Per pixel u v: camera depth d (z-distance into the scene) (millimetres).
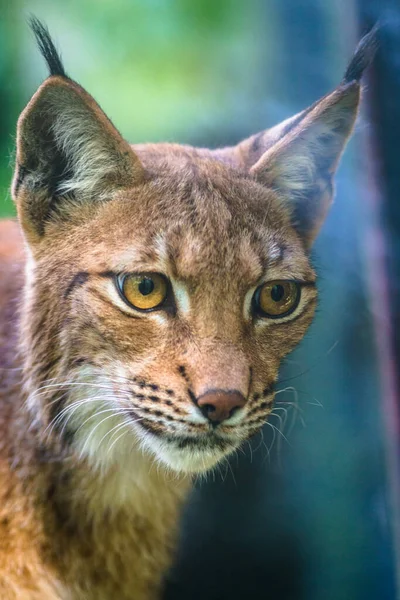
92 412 2967
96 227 2943
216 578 3152
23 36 3217
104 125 2938
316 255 3062
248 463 3150
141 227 2934
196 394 2904
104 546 3012
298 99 3230
